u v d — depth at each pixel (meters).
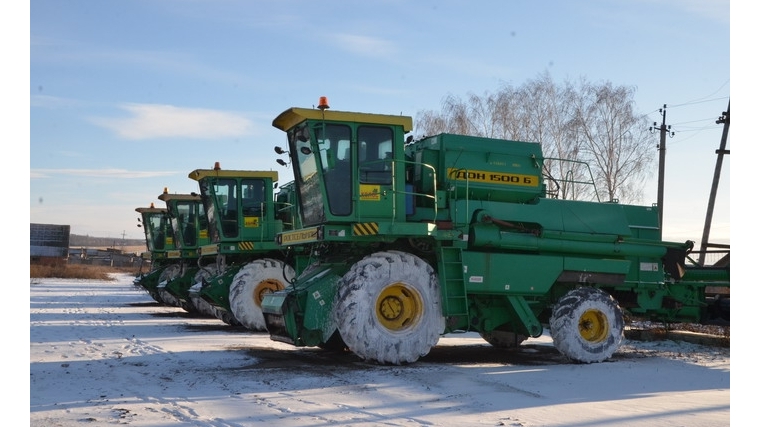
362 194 11.25
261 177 19.36
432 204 11.97
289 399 8.13
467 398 8.32
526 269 12.23
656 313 14.50
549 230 12.45
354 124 11.36
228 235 18.95
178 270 25.61
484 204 12.23
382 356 10.70
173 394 8.43
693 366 11.41
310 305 10.87
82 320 19.59
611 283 12.92
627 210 13.56
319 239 11.04
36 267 52.34
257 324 16.83
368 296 10.64
